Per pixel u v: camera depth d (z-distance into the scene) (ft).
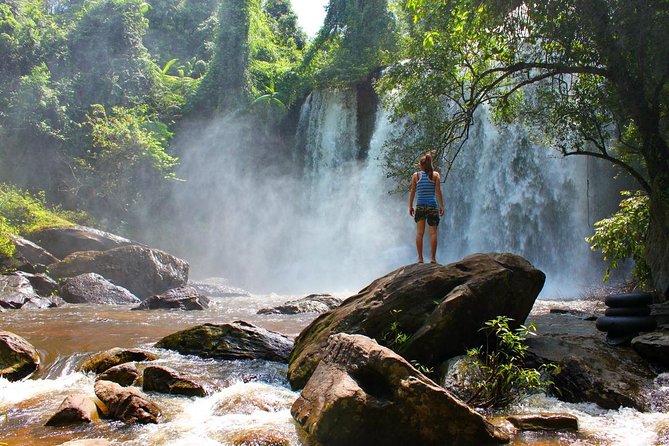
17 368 22.94
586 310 40.55
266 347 25.68
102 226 89.51
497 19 36.78
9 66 99.19
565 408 17.88
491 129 77.10
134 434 15.92
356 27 100.78
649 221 36.35
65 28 116.16
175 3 161.38
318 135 102.17
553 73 38.50
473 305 21.03
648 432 15.37
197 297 49.62
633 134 42.55
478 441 14.38
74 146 95.30
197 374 22.12
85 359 25.13
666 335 21.43
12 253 56.08
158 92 111.86
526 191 73.05
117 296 54.13
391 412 14.10
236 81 112.47
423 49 43.16
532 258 72.23
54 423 16.84
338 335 17.51
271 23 161.48
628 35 32.48
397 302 21.77
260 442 14.75
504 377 18.71
